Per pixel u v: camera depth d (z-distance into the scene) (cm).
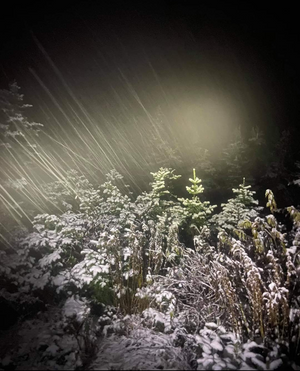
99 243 357
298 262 298
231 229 440
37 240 361
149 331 301
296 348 247
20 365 247
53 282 321
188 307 329
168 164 732
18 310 319
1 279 335
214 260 338
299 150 739
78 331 273
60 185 564
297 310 260
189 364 250
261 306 264
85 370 244
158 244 397
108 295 340
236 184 656
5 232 409
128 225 448
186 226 477
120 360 256
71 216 464
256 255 344
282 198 613
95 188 681
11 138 496
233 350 242
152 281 351
